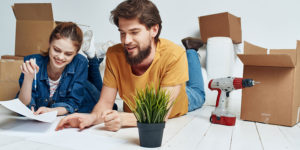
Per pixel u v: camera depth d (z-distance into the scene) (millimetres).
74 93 1558
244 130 1340
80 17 3232
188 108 1849
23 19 2281
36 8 2189
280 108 1478
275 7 2529
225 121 1437
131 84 1406
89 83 1738
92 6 3172
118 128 1166
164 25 2895
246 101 1591
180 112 1638
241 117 1606
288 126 1455
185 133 1224
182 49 1415
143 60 1237
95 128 1202
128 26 1137
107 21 3123
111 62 1409
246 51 1639
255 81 1557
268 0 2547
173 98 1322
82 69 1604
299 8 2453
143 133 959
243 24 2633
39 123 1210
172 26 2873
